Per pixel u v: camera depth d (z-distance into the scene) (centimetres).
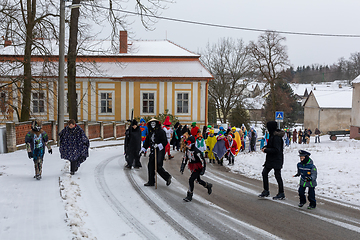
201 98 3141
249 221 627
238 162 1528
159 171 909
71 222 561
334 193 861
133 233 555
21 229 527
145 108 3162
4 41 1719
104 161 1344
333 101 5562
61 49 1443
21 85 1869
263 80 4403
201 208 712
